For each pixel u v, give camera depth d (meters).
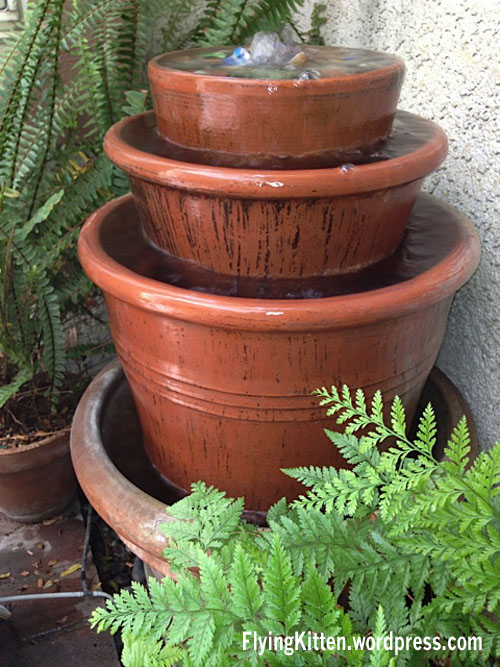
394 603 0.51
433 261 0.91
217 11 1.38
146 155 0.83
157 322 0.84
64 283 1.39
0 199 1.15
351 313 0.77
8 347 1.25
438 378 1.15
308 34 1.54
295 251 0.84
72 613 1.19
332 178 0.76
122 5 1.30
